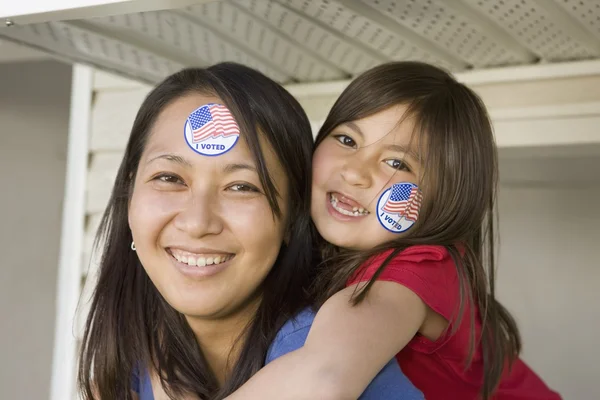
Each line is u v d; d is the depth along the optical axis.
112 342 1.24
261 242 1.02
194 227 0.98
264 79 1.08
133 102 2.19
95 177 2.22
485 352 1.31
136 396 1.29
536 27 1.38
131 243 1.24
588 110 1.54
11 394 3.08
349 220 1.22
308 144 1.14
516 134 1.60
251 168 1.01
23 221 3.13
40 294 3.18
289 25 1.42
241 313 1.11
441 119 1.25
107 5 0.95
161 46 1.53
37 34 1.38
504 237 2.60
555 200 2.52
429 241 1.21
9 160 3.08
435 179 1.24
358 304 1.04
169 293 1.05
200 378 1.14
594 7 1.26
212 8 1.32
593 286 2.47
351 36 1.48
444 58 1.58
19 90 3.10
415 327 1.09
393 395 0.97
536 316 2.55
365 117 1.24
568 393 2.50
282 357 0.97
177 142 1.02
